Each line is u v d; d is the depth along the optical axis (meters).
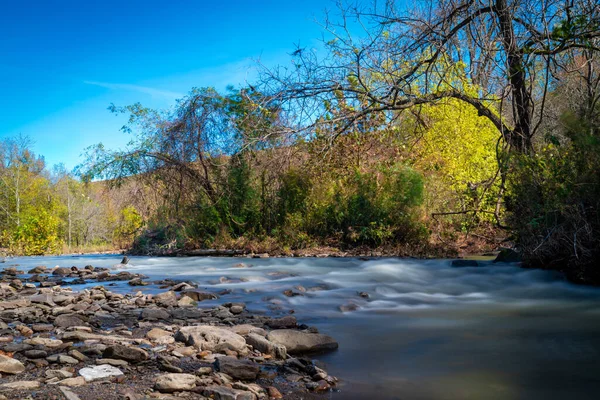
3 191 30.58
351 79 10.94
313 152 12.29
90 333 3.99
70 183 31.03
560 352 3.71
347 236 13.00
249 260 11.45
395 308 5.57
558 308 5.53
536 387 2.98
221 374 3.01
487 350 3.80
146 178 15.88
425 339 4.15
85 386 2.72
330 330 4.49
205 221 14.98
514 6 8.70
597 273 6.92
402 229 12.73
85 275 9.06
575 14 8.13
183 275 8.79
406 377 3.18
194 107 15.16
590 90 8.31
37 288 7.24
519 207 8.62
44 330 4.18
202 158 15.30
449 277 7.77
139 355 3.25
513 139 9.99
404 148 13.99
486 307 5.62
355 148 13.22
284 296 6.18
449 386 3.01
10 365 2.94
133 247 16.25
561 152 7.70
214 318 4.90
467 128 13.98
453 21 10.36
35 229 20.16
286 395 2.84
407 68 10.91
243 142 13.26
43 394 2.52
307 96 10.84
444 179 13.62
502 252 9.43
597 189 6.97
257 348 3.73
